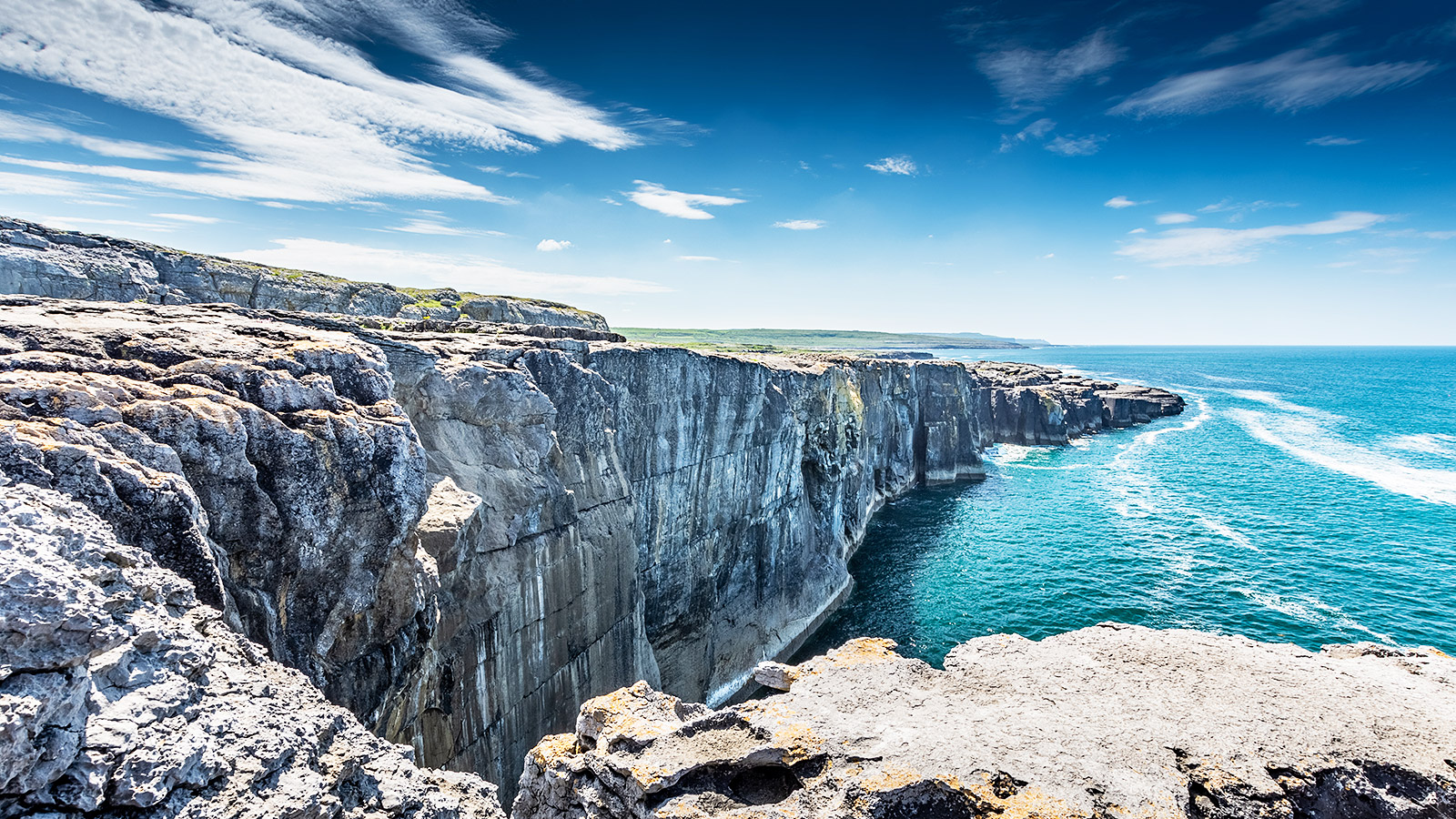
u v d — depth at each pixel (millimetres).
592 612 31922
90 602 10203
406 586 19891
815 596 58750
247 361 18750
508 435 28453
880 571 67000
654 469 42094
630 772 13539
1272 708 16250
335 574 18375
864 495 80375
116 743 9531
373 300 59969
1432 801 13750
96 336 17938
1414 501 82125
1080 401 142500
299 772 11188
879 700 16484
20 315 19672
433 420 26703
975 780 13570
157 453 14805
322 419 18500
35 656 9375
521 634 26969
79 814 9078
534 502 27859
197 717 10805
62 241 39969
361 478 19172
